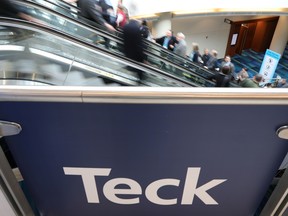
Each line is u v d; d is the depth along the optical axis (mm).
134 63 3623
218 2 7547
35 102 597
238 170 763
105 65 3557
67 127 659
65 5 4590
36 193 875
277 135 653
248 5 7824
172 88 582
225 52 11570
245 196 850
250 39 12180
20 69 2865
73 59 3398
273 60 8859
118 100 587
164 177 790
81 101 592
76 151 722
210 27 10438
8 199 832
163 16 7363
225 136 669
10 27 3246
